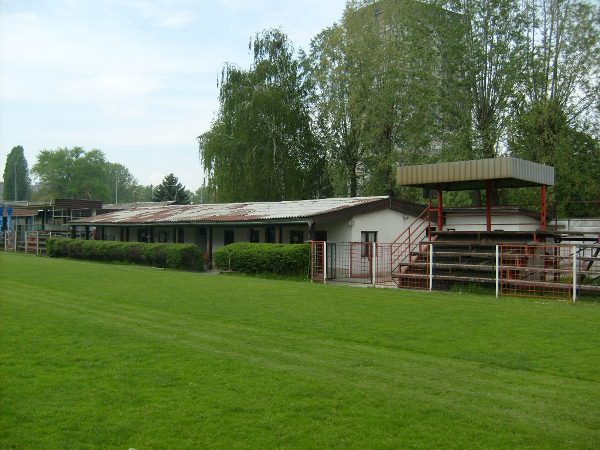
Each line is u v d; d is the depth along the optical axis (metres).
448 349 10.12
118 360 9.38
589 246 16.95
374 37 42.22
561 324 12.38
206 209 37.88
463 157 34.06
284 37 48.06
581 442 6.07
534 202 35.31
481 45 35.47
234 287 19.75
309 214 25.75
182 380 8.24
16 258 37.12
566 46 34.16
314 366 9.06
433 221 30.86
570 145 33.09
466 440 6.12
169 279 22.73
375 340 10.91
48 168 110.12
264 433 6.31
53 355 9.66
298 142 46.50
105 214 47.19
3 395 7.57
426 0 36.56
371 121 41.62
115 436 6.25
